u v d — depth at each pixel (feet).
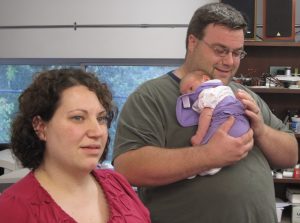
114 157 4.50
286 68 10.52
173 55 11.60
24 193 2.81
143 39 11.64
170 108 4.55
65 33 11.82
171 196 4.37
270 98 10.98
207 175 4.32
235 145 4.11
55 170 2.93
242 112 4.44
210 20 4.55
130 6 11.55
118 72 12.02
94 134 2.85
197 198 4.29
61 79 2.93
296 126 10.09
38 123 2.90
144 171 4.21
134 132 4.42
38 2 11.78
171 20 11.50
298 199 10.42
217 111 4.36
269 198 4.60
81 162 2.83
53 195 2.89
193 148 4.19
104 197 3.26
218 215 4.27
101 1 11.61
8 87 12.31
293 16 9.91
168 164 4.14
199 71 4.71
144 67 11.93
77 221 2.86
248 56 10.93
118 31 11.67
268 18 9.99
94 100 2.95
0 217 2.67
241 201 4.33
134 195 3.66
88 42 11.78
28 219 2.67
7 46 12.03
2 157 6.49
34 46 11.96
